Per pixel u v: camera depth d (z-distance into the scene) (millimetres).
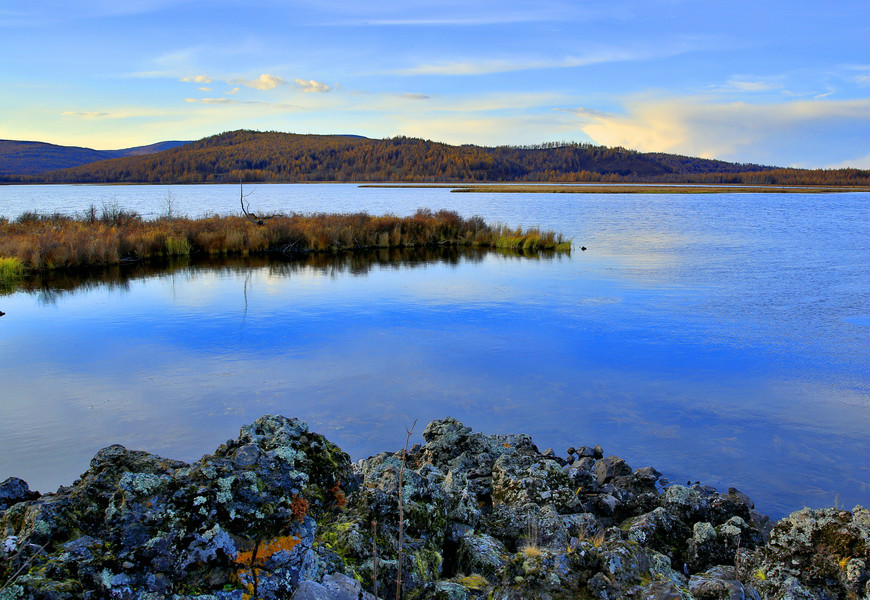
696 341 17828
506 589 4500
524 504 6977
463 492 6602
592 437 11453
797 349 17047
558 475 7816
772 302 23000
